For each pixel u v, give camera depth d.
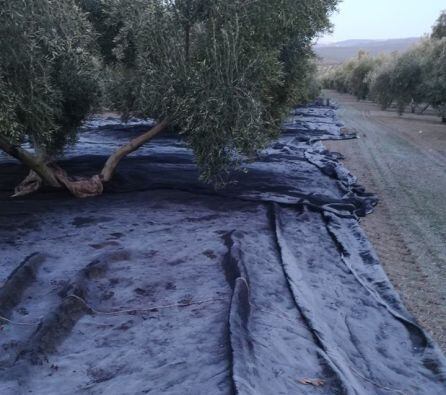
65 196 8.69
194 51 7.80
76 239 6.59
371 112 35.94
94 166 10.95
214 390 3.23
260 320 4.50
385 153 16.30
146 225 7.24
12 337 4.14
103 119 21.95
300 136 19.30
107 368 3.71
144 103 8.09
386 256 6.97
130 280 5.32
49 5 6.92
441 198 10.41
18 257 5.91
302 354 4.08
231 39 7.30
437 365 4.30
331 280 5.87
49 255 5.88
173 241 6.56
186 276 5.45
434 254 7.11
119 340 4.12
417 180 12.15
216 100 7.31
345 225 7.86
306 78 10.56
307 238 7.18
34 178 8.82
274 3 7.35
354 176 11.89
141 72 8.05
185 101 7.52
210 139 7.65
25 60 6.58
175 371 3.59
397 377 4.16
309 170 12.11
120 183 9.38
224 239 6.57
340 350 4.25
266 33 7.60
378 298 5.54
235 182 9.00
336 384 3.68
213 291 5.03
